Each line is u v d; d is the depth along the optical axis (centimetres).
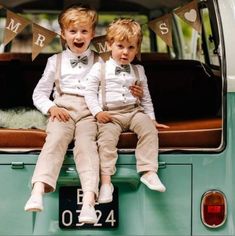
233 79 408
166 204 416
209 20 520
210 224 417
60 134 408
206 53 582
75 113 425
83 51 443
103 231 415
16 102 525
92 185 399
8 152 410
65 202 413
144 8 643
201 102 528
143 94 443
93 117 425
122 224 415
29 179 412
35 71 525
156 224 416
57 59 444
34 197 390
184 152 415
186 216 417
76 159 407
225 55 408
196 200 417
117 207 415
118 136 415
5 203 412
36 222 414
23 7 636
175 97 532
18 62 525
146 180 405
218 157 416
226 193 418
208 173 416
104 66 435
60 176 410
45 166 399
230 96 411
